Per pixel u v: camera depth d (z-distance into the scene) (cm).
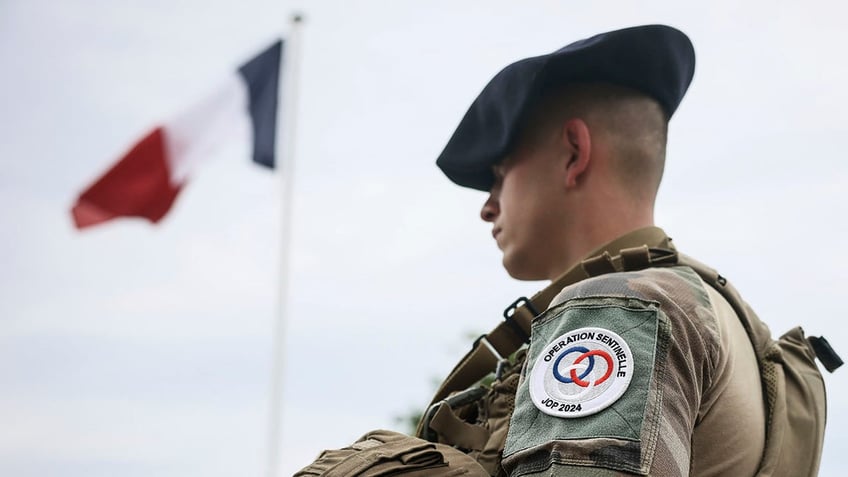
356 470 160
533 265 209
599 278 162
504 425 176
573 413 143
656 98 209
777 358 185
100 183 1374
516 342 205
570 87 206
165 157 1389
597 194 201
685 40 213
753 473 172
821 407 186
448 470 164
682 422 147
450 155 221
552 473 140
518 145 209
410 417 969
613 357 146
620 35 204
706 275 188
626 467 137
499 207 217
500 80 212
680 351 151
